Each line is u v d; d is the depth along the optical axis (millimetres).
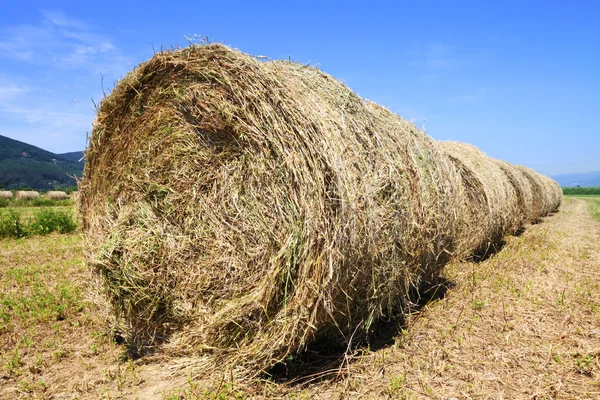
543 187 17797
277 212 3807
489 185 8562
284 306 3600
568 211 23609
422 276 5348
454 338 4480
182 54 4191
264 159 3871
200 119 4238
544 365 3822
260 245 3924
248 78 3855
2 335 4832
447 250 5625
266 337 3627
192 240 4266
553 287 6340
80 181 5180
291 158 3666
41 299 5785
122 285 4332
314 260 3527
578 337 4441
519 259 8430
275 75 3844
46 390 3658
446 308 5406
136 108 4629
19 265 8273
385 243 4148
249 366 3650
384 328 4812
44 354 4379
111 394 3555
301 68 4469
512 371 3740
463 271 7398
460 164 8172
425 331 4680
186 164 4363
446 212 5238
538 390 3379
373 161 4203
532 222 16281
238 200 4051
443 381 3574
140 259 4367
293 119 3691
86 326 5078
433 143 5688
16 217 12555
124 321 4504
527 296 5863
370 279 4035
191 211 4297
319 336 4117
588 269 7594
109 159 4914
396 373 3740
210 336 3904
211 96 4062
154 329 4449
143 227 4504
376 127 4562
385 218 4125
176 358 4211
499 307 5449
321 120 3717
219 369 3762
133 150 4672
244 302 3736
